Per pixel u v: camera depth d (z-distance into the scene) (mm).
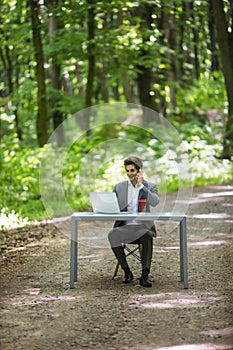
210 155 19094
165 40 23031
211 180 17875
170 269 7574
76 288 6715
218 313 5562
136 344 4781
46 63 20734
